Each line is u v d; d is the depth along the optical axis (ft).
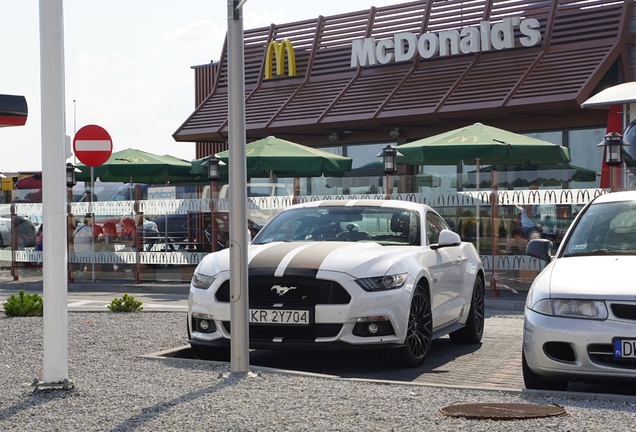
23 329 32.65
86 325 34.12
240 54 22.50
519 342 33.35
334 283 25.53
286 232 30.30
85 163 57.16
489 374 26.09
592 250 23.79
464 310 31.50
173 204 57.31
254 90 86.84
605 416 17.75
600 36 68.08
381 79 78.33
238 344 22.75
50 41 20.42
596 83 65.16
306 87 83.41
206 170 65.82
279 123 80.89
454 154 56.08
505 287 50.37
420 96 73.51
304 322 25.43
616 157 48.26
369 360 28.63
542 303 21.29
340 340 25.34
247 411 18.38
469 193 51.47
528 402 19.43
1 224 65.31
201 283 27.25
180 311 39.88
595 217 25.12
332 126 77.36
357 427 16.97
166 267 57.36
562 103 64.49
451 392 20.66
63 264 20.71
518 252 50.11
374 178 54.19
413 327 26.84
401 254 27.27
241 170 22.63
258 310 25.80
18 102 34.37
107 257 59.00
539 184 49.98
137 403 19.25
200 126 87.30
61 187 20.54
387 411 18.40
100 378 22.48
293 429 16.85
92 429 17.03
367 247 27.89
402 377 25.53
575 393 20.21
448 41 74.38
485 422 17.33
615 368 20.13
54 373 20.71
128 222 58.49
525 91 67.41
